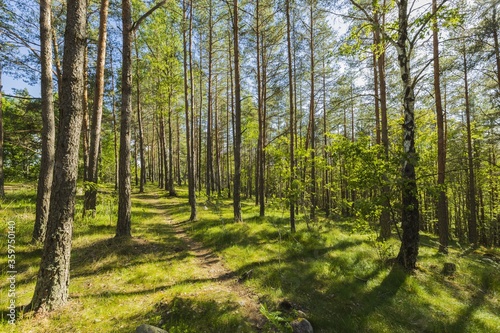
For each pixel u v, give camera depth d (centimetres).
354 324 419
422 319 459
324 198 2309
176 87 1850
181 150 4641
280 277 575
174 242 834
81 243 725
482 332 443
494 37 1060
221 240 850
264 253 732
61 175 413
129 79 798
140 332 333
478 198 2102
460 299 567
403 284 578
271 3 1207
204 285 539
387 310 476
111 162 2738
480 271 721
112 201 1284
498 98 1271
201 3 1357
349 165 731
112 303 439
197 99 2709
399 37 696
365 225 711
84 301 438
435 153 1504
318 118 2084
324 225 1151
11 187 1577
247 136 2147
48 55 737
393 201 693
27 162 1888
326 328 407
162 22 1575
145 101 2300
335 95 1811
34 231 688
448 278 668
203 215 1277
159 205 1686
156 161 5197
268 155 2142
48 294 400
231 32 1686
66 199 418
